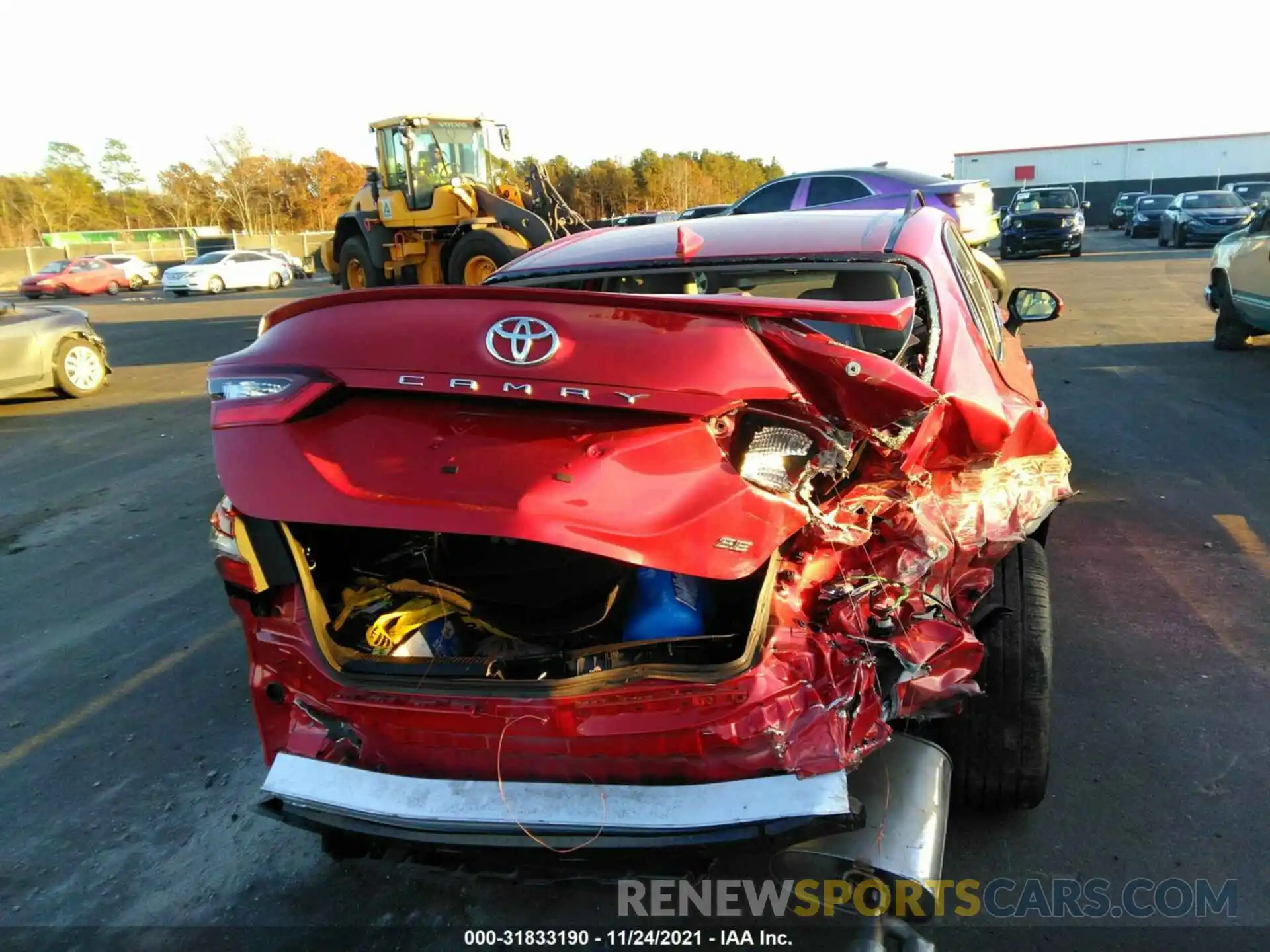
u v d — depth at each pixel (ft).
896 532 7.88
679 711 6.46
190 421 29.84
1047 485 9.95
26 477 23.97
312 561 7.46
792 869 6.84
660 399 6.34
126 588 16.12
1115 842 8.74
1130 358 31.07
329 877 8.98
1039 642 8.32
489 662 6.90
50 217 220.64
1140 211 96.68
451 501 6.19
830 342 6.91
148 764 10.98
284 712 7.58
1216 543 15.28
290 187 213.05
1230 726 10.37
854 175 42.32
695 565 6.17
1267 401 24.45
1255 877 8.25
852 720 6.55
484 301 6.94
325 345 7.06
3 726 11.87
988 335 10.76
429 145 44.83
